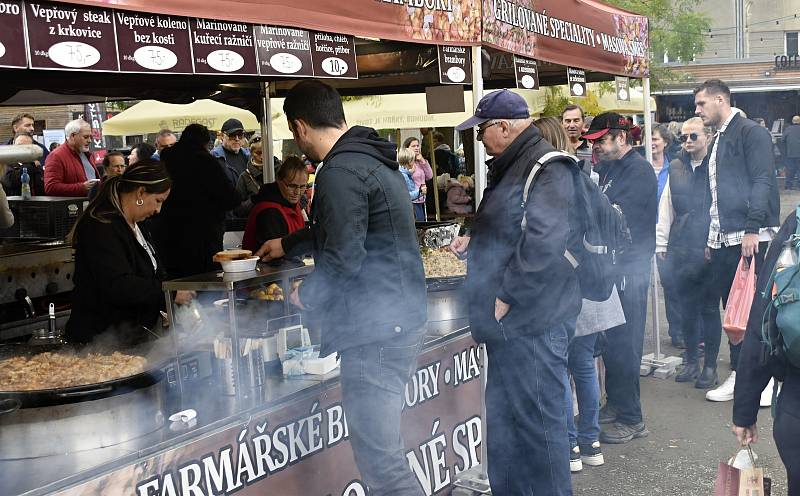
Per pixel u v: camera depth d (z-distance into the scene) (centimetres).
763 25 2462
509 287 285
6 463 205
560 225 281
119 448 215
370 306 247
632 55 550
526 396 298
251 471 249
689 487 376
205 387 264
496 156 309
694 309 532
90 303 276
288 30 264
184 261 478
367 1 293
